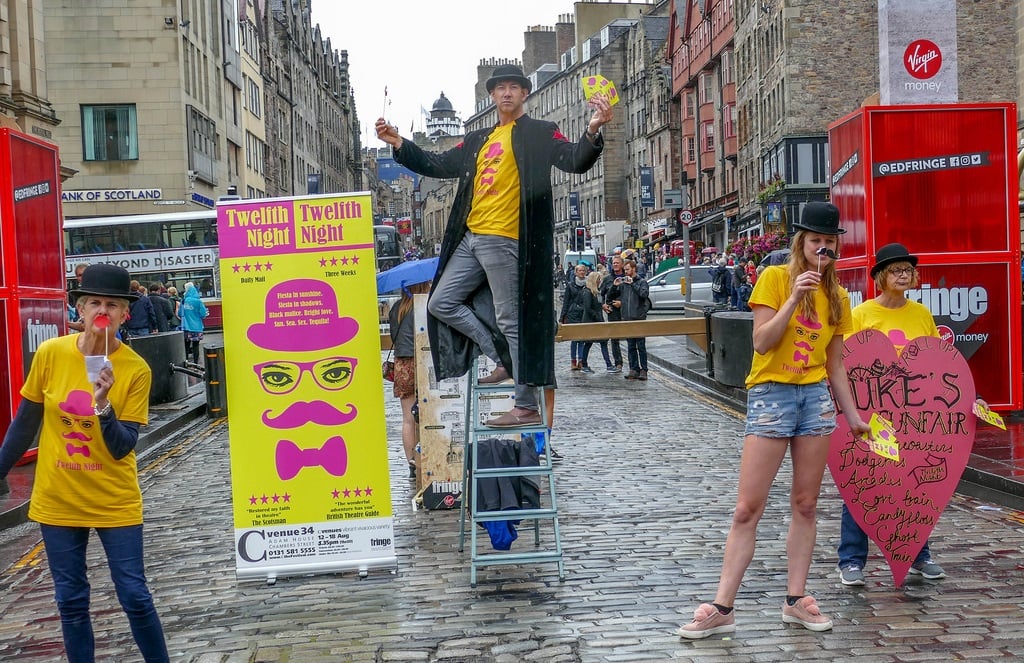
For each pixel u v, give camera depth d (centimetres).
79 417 455
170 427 1436
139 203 4281
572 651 530
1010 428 1080
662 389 1755
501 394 885
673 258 3588
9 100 2580
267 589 673
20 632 604
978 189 1150
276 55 7400
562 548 739
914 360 624
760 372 541
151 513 916
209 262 3472
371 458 698
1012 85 4112
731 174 6103
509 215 614
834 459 625
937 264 1150
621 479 987
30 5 2673
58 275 1265
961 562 670
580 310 2100
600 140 575
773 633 547
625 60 8931
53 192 1259
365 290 695
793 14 4356
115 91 4300
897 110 1141
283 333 695
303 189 8638
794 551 560
